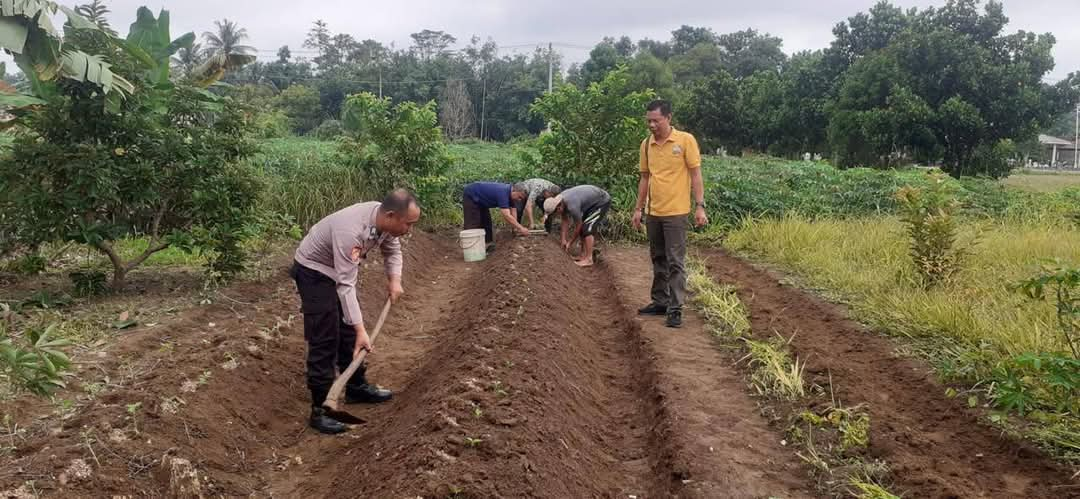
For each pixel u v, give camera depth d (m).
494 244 12.25
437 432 4.27
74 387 5.34
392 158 13.93
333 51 87.44
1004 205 14.83
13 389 5.08
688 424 5.07
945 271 8.07
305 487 4.46
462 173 16.75
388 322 8.00
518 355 5.55
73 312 7.25
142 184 7.58
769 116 41.66
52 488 3.70
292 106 56.16
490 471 3.87
